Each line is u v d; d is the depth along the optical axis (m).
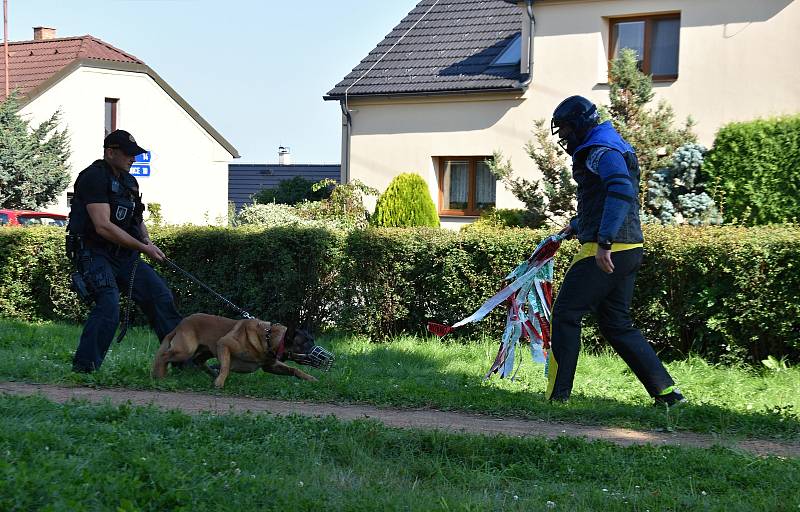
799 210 14.15
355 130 21.83
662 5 18.27
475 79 20.41
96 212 7.84
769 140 14.20
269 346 7.64
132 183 8.21
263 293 11.52
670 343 9.69
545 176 16.34
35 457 4.64
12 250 13.11
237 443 5.54
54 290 12.97
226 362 7.62
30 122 30.02
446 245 10.76
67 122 32.91
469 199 21.05
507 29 21.89
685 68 18.12
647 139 14.97
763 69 17.42
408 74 21.45
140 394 7.31
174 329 7.88
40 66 33.75
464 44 21.89
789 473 5.15
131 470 4.56
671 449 5.64
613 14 18.72
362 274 11.22
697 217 14.01
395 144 21.36
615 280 7.16
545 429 6.43
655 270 9.57
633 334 7.33
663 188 14.61
